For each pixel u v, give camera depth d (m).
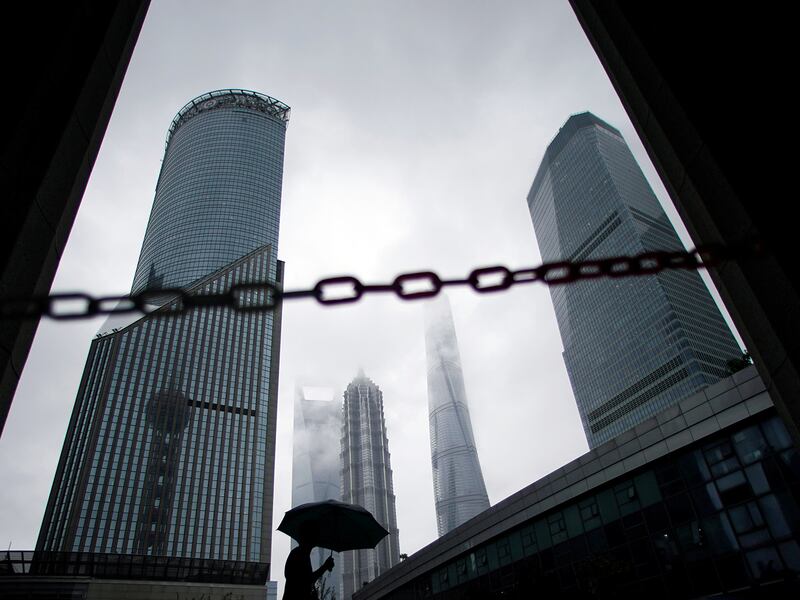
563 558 28.97
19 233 4.02
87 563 48.75
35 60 4.57
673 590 23.42
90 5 5.24
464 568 36.56
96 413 111.44
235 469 117.69
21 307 2.77
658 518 24.88
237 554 107.12
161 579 51.12
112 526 100.94
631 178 189.62
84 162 5.04
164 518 105.50
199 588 52.25
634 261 3.38
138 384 118.69
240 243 163.12
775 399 4.82
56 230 4.54
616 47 6.13
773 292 4.46
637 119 6.05
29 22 4.70
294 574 6.23
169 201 175.25
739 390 22.47
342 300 3.21
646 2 5.77
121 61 5.75
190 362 126.56
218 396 125.31
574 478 29.22
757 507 21.28
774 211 4.48
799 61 4.68
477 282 3.30
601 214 182.50
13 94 4.38
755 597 20.45
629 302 155.62
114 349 120.62
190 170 180.38
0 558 46.19
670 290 146.88
